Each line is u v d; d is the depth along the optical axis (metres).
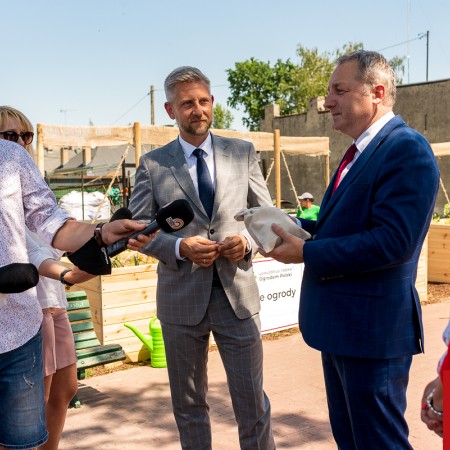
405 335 2.51
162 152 3.37
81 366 4.93
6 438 2.32
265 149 12.75
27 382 2.31
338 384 2.75
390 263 2.38
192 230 3.23
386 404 2.53
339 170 2.73
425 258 8.66
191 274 3.19
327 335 2.56
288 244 2.59
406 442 2.57
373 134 2.56
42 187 2.35
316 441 4.07
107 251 2.14
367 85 2.54
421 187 2.34
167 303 3.26
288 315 6.89
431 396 1.93
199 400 3.34
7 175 2.23
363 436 2.55
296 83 43.34
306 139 13.87
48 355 3.21
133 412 4.67
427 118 24.69
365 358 2.49
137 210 3.31
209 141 3.35
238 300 3.19
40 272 2.90
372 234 2.37
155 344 5.79
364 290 2.49
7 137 3.14
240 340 3.20
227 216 3.26
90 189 22.61
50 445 3.40
